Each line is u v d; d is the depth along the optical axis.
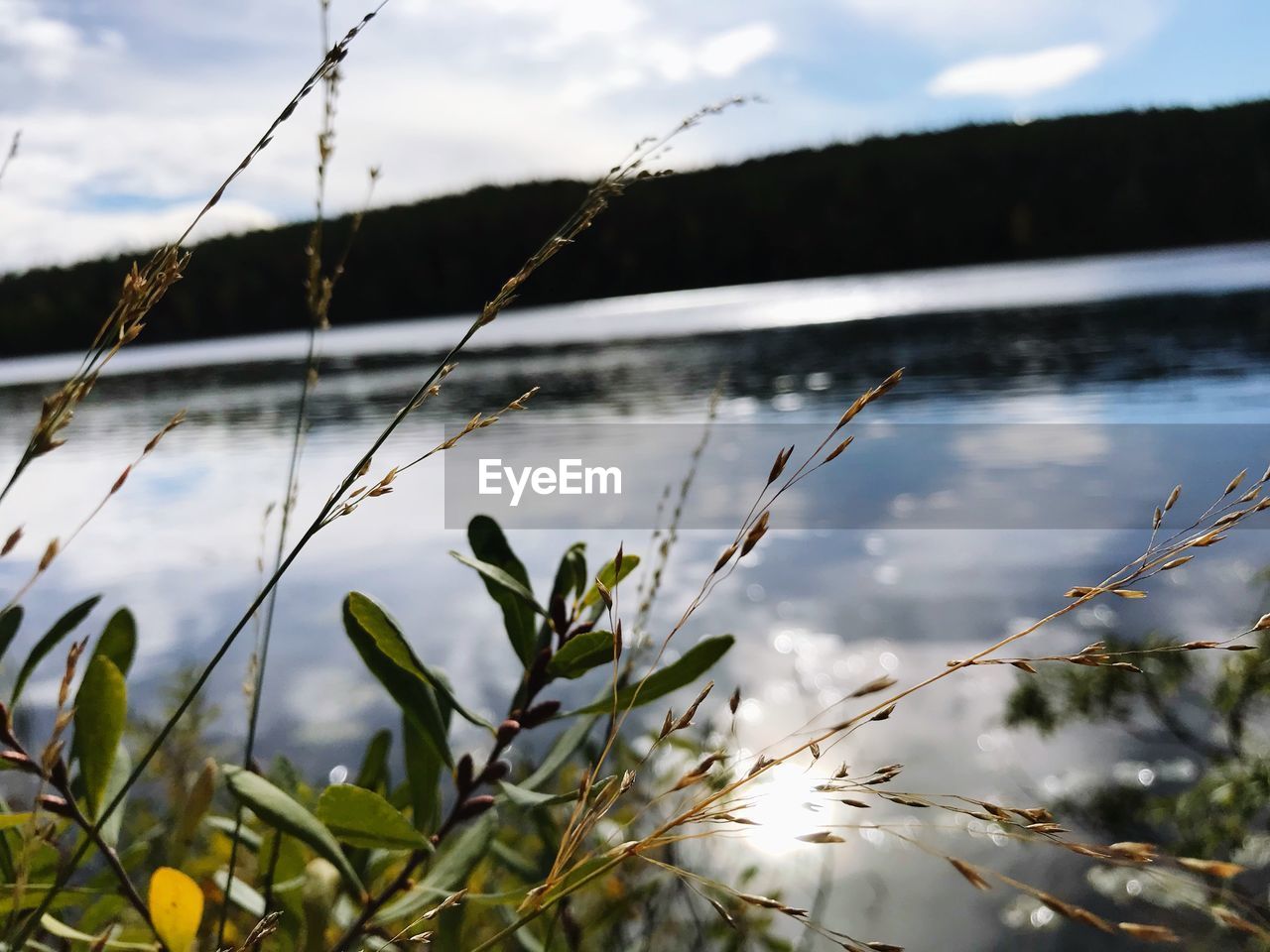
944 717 3.32
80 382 0.64
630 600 4.55
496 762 0.79
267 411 12.52
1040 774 2.84
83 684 0.74
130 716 1.95
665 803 1.45
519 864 0.98
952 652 3.86
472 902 0.98
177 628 4.65
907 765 2.98
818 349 13.34
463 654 4.14
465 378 13.50
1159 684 2.38
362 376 15.63
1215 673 2.29
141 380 18.97
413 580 5.34
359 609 0.75
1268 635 1.99
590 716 0.94
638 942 1.45
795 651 3.93
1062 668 2.51
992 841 2.55
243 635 4.49
